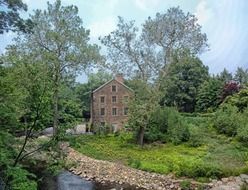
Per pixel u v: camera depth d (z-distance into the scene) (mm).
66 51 42156
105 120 58000
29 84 11094
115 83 58406
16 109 11039
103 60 42844
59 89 11797
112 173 28797
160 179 26922
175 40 38594
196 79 71875
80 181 26594
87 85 77875
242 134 38531
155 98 39062
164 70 39094
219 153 34344
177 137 39844
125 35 38875
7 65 12500
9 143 11633
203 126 46500
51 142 11945
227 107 47625
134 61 39219
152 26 38594
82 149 37219
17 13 29500
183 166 28250
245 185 22984
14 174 10641
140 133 39781
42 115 11336
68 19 42375
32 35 41188
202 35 38469
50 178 25578
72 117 12312
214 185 24938
